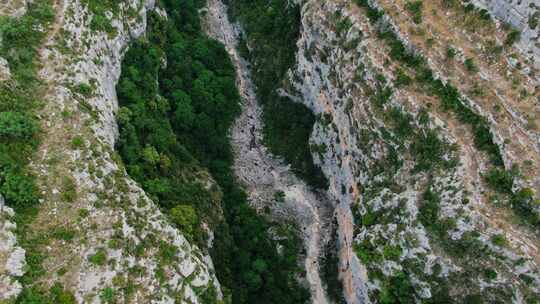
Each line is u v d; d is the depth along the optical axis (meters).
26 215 44.38
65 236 44.06
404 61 65.12
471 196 54.50
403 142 62.22
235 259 67.88
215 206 68.44
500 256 51.59
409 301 58.16
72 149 48.53
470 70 60.56
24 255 41.78
